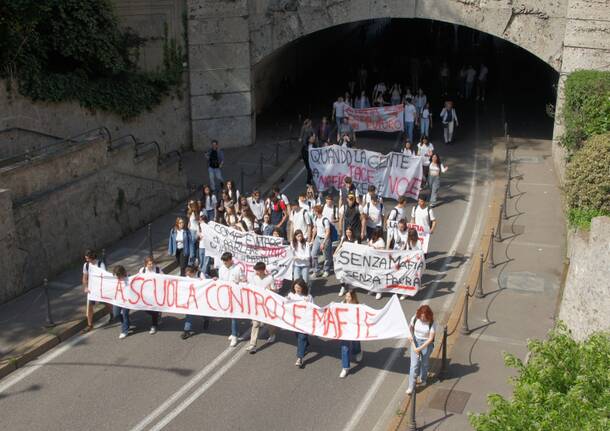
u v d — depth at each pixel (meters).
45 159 20.16
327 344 16.80
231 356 16.28
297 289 15.67
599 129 21.80
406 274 18.41
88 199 21.59
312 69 43.84
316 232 19.81
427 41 49.38
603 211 18.55
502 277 19.58
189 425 13.81
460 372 15.27
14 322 17.58
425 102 32.72
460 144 31.72
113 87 27.77
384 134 33.22
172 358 16.20
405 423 13.61
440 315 17.88
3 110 23.88
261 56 31.36
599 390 8.80
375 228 20.53
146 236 23.31
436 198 25.55
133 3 29.22
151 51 29.88
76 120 26.38
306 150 26.22
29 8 24.14
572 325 15.93
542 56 29.39
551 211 24.08
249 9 30.73
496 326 17.11
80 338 17.17
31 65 24.56
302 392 14.88
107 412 14.23
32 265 19.45
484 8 29.53
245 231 19.42
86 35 26.17
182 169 26.25
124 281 16.91
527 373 9.49
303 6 30.80
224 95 31.20
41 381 15.36
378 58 45.53
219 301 16.48
